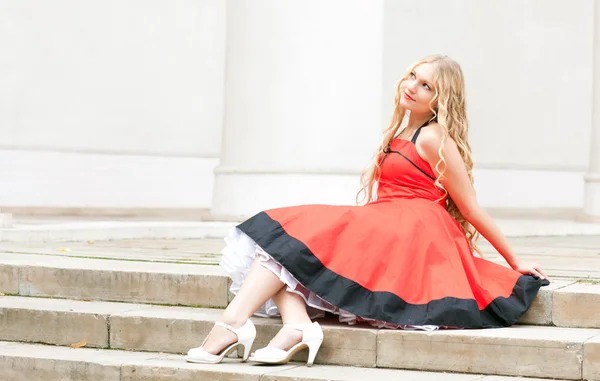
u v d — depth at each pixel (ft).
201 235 27.53
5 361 14.65
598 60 37.35
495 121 47.09
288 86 29.09
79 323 15.49
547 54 48.57
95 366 14.06
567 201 49.34
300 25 28.99
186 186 42.50
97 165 39.93
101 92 40.04
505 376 13.08
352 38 29.09
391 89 43.57
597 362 12.63
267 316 14.96
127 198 40.78
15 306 16.08
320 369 13.46
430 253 13.91
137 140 41.14
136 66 40.98
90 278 16.90
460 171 14.42
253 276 13.71
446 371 13.33
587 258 20.76
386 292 13.60
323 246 13.66
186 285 16.20
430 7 44.83
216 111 43.42
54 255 19.75
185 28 42.34
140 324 15.08
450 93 14.57
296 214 13.97
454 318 13.52
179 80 42.27
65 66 39.01
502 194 47.34
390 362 13.57
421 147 14.55
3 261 18.04
